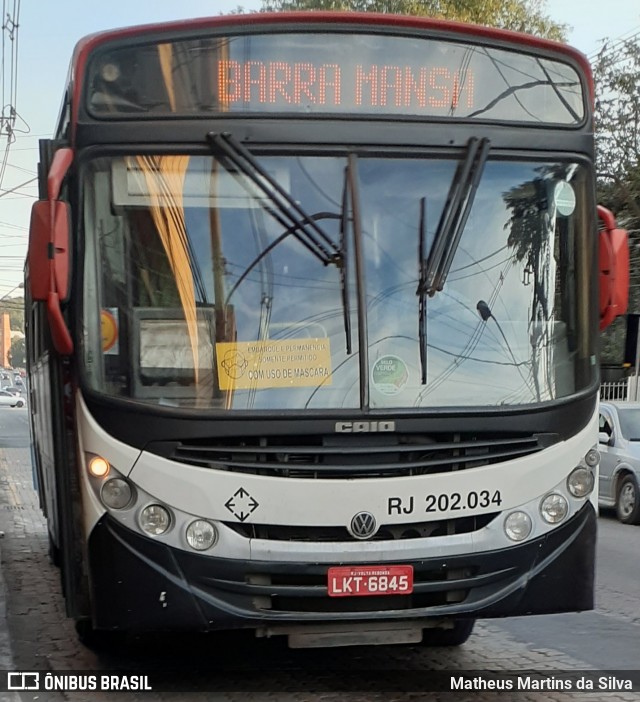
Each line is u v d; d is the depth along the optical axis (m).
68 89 6.05
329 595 5.25
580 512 5.66
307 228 5.55
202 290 5.48
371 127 5.68
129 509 5.25
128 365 5.40
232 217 5.54
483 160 5.76
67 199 5.62
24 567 10.76
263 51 5.67
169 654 6.90
